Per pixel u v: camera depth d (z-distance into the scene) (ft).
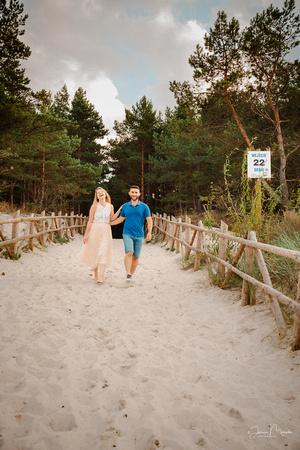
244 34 40.55
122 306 14.01
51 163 64.64
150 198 104.37
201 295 15.21
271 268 12.91
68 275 19.71
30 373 7.95
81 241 44.27
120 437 5.90
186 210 76.59
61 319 11.81
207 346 9.96
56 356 8.89
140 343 10.15
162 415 6.54
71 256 28.22
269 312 11.33
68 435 5.90
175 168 76.28
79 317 12.30
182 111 71.10
